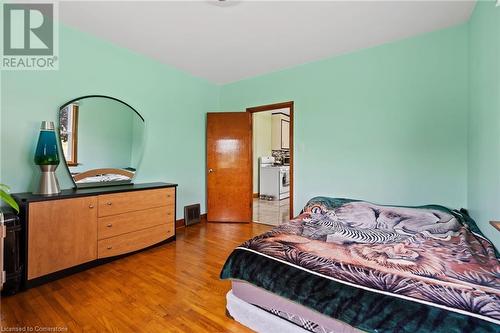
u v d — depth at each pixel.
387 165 2.83
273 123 7.51
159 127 3.44
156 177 3.42
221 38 2.71
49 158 2.14
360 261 1.47
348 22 2.38
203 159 4.18
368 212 2.54
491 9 1.66
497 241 1.56
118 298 1.80
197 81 4.00
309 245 1.74
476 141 2.06
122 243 2.53
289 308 1.34
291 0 2.03
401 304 1.06
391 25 2.42
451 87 2.46
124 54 2.98
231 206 4.06
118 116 2.96
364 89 2.96
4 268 1.75
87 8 2.18
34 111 2.30
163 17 2.30
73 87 2.55
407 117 2.70
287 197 6.70
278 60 3.31
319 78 3.30
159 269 2.29
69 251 2.13
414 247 1.71
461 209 2.38
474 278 1.24
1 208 1.92
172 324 1.53
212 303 1.76
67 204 2.12
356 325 1.08
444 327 0.94
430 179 2.59
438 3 2.07
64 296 1.82
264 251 1.61
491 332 0.88
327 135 3.25
